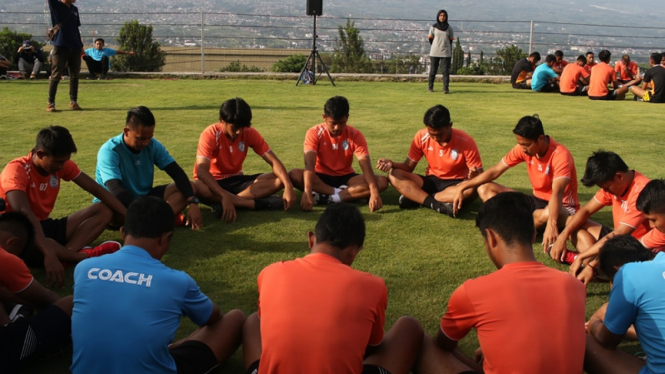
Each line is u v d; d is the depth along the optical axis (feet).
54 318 9.10
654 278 8.11
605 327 8.70
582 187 19.90
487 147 25.41
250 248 14.32
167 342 8.00
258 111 33.63
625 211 12.98
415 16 594.65
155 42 56.90
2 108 32.17
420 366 8.91
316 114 32.94
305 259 8.11
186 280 8.45
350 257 8.34
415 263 13.58
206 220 16.26
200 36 57.47
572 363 7.30
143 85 44.91
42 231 12.26
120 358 7.64
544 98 42.60
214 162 17.33
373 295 7.84
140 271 8.14
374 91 44.39
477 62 61.67
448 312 8.34
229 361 9.90
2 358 8.66
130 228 8.57
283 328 7.47
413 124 30.42
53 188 13.46
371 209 16.97
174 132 27.20
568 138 27.73
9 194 12.37
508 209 8.09
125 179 15.53
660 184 9.68
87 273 8.13
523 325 7.39
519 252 7.95
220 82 48.49
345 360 7.39
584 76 44.16
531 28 60.18
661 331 7.94
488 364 7.70
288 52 60.95
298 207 17.52
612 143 26.68
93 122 28.86
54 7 30.30
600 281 12.73
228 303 11.60
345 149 18.03
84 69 63.10
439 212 17.12
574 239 14.01
